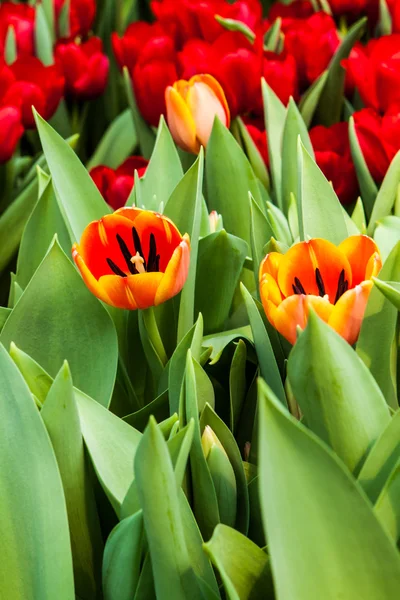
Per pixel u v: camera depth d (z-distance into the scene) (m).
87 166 1.82
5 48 1.83
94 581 1.17
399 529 1.08
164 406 1.25
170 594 1.08
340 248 1.16
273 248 1.27
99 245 1.20
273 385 1.20
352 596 1.03
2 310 1.28
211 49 1.59
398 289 1.16
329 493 1.02
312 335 1.07
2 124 1.57
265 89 1.47
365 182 1.45
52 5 1.98
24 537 1.11
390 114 1.45
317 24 1.74
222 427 1.16
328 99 1.69
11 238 1.60
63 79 1.69
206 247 1.29
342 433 1.09
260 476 1.01
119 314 1.31
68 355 1.25
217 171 1.40
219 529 1.07
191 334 1.21
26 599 1.12
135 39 1.70
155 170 1.39
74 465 1.14
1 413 1.11
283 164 1.42
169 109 1.43
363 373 1.09
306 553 1.02
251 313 1.19
